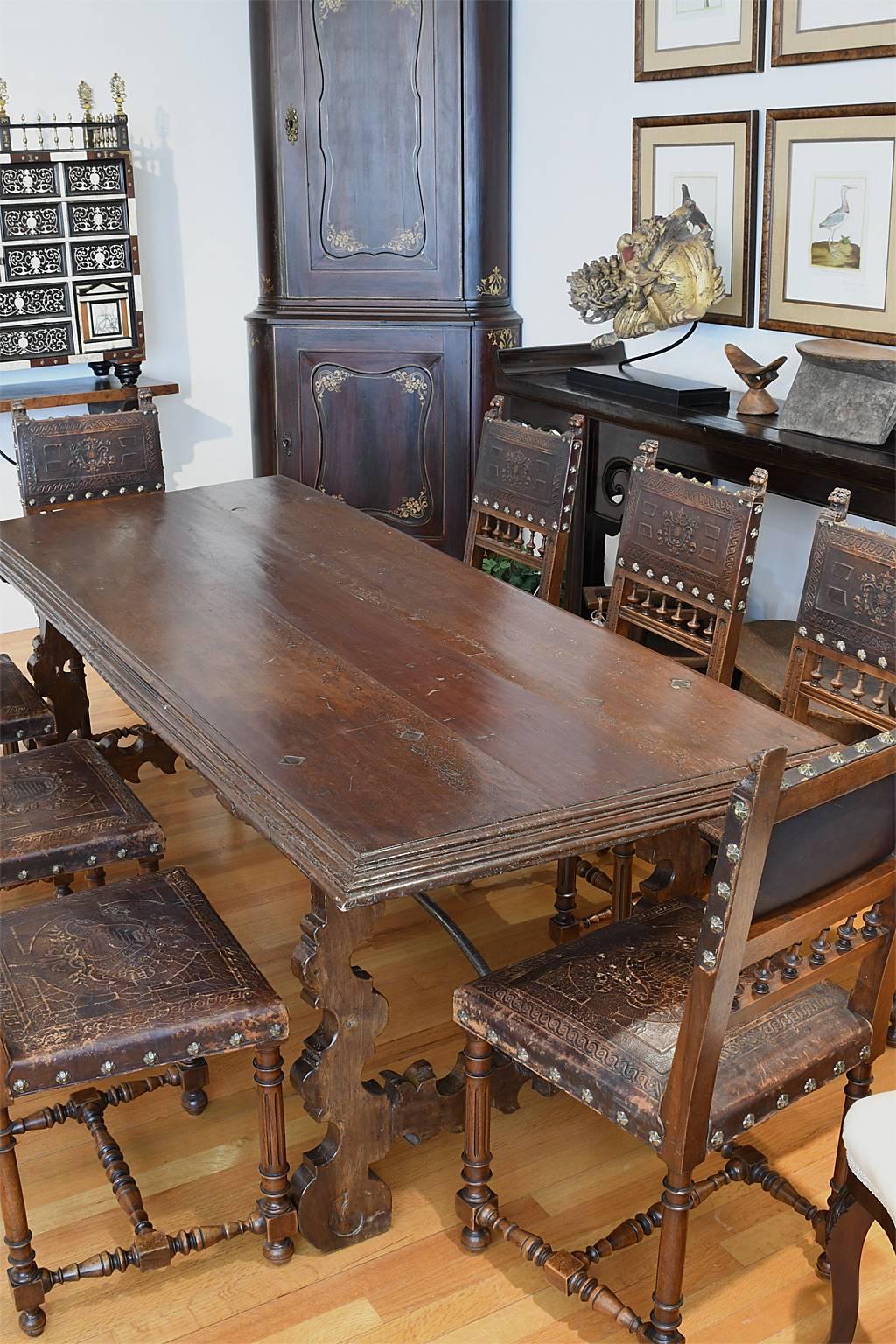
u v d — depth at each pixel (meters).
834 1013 1.96
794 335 3.65
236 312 5.22
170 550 3.13
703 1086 1.69
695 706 2.26
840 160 3.37
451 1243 2.17
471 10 4.39
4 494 4.90
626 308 3.63
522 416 4.10
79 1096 2.17
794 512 3.70
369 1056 2.06
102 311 4.48
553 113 4.41
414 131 4.54
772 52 3.50
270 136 4.66
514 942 3.00
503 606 2.77
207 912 2.22
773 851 1.59
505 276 4.75
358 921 1.97
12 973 2.03
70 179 4.32
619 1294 2.05
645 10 3.91
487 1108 2.07
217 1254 2.15
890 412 2.96
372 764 2.03
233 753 2.07
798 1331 1.99
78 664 3.58
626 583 2.99
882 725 2.39
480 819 1.86
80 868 2.52
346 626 2.63
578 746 2.10
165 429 5.20
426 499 4.89
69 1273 1.98
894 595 2.35
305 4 4.48
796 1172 2.30
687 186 3.88
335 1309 2.04
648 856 2.71
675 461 3.48
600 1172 2.33
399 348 4.72
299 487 3.74
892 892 1.84
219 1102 2.51
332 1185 2.11
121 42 4.72
